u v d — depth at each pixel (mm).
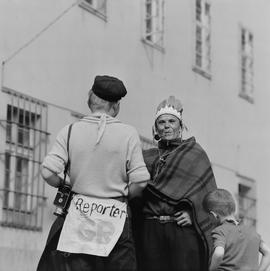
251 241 7445
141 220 7129
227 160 22297
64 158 6508
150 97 18812
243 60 23812
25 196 14273
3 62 14125
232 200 7406
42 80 15047
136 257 7125
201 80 21188
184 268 6988
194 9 21016
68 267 6438
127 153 6480
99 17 16969
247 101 23547
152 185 7074
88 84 16359
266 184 24031
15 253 13867
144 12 18688
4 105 14055
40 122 14891
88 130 6512
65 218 6516
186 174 7117
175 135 7312
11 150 14062
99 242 6379
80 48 16219
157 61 19188
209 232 7117
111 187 6441
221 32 22531
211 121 21578
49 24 15328
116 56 17516
